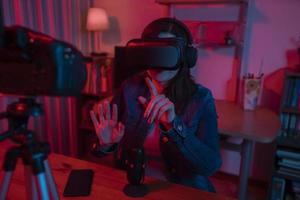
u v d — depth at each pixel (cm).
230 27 201
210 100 104
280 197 188
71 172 85
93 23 229
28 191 54
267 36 197
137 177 75
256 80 184
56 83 44
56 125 234
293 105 178
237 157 227
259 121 164
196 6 214
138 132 104
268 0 191
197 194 75
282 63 197
